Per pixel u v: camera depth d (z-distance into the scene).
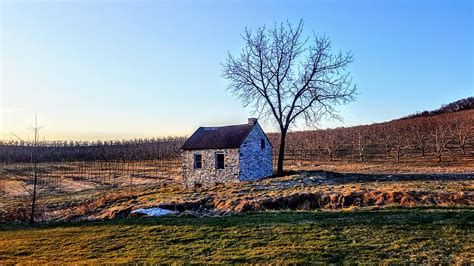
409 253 11.47
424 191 21.00
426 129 77.81
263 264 11.43
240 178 34.81
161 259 12.64
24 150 101.88
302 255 11.95
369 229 14.03
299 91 38.75
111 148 110.38
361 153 59.81
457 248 11.58
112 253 13.88
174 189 35.28
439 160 49.44
